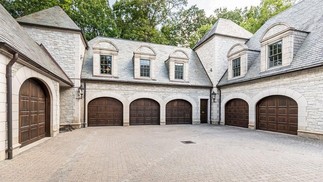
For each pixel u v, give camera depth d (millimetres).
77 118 12734
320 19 10609
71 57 12727
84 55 15320
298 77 9570
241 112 14039
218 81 16562
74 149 6766
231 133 10891
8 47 4949
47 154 6043
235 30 17875
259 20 23078
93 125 13953
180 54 16234
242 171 4598
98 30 21656
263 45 12062
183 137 9477
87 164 5051
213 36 16875
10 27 6809
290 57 10250
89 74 13906
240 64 14203
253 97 12672
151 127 13727
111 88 14281
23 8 16922
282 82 10492
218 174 4391
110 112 14406
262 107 12266
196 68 17953
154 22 28188
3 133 5258
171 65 15906
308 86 9047
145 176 4227
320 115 8500
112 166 4906
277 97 11070
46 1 17469
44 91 9109
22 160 5344
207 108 16891
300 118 9461
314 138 8734
